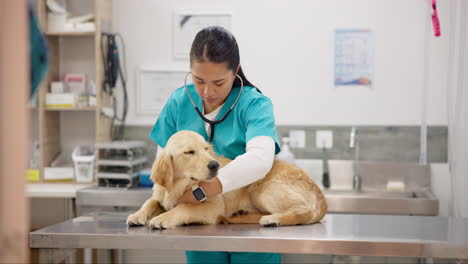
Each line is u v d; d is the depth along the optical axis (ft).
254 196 4.95
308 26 9.73
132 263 10.20
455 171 6.70
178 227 4.51
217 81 4.60
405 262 9.21
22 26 1.49
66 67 10.30
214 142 5.18
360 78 9.66
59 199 10.27
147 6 10.05
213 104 5.00
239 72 5.16
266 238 4.04
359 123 9.70
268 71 9.87
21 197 1.52
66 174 9.59
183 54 10.02
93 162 9.46
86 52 10.25
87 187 8.93
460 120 6.68
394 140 9.63
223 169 4.44
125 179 9.02
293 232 4.32
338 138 9.75
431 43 9.43
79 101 9.71
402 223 4.86
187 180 4.62
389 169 9.52
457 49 6.90
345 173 9.66
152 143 10.16
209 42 4.42
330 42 9.70
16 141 1.49
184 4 9.98
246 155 4.49
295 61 9.80
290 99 9.84
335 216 5.32
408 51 9.52
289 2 9.75
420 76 9.52
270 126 4.71
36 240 4.22
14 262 1.52
